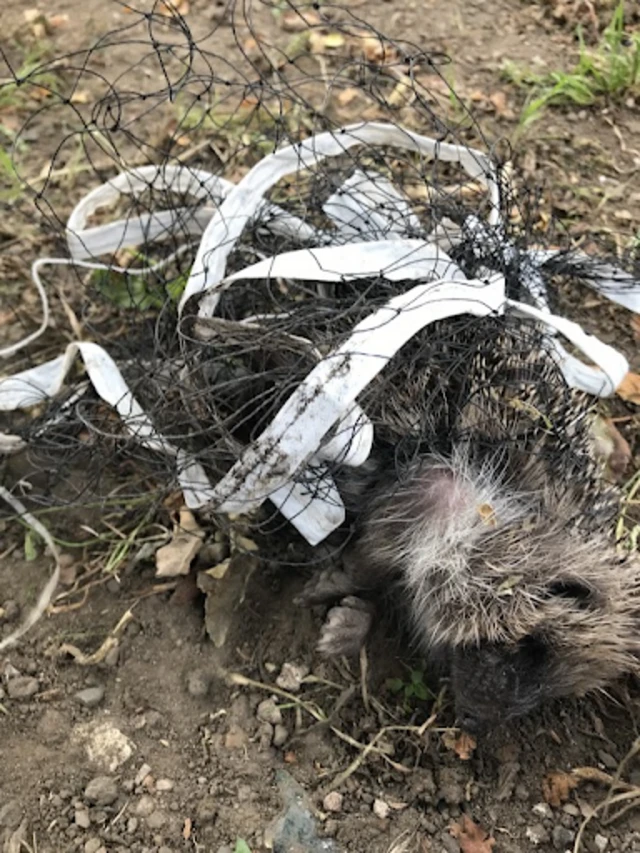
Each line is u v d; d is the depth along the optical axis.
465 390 0.32
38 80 0.47
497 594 0.31
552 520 0.32
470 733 0.31
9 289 0.40
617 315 0.42
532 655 0.31
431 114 0.41
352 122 0.47
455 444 0.33
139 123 0.46
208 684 0.31
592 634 0.31
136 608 0.33
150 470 0.35
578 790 0.30
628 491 0.37
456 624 0.31
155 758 0.30
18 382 0.35
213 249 0.32
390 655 0.33
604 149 0.48
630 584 0.32
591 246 0.44
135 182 0.38
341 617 0.32
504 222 0.35
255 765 0.30
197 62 0.49
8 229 0.42
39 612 0.32
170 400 0.32
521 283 0.35
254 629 0.32
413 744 0.31
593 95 0.49
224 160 0.45
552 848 0.29
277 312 0.33
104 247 0.37
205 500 0.31
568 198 0.46
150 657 0.32
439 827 0.29
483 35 0.52
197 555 0.33
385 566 0.33
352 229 0.35
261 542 0.34
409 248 0.31
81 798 0.29
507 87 0.50
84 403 0.35
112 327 0.39
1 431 0.36
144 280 0.39
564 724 0.32
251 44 0.50
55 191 0.44
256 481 0.28
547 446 0.32
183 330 0.32
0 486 0.35
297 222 0.35
